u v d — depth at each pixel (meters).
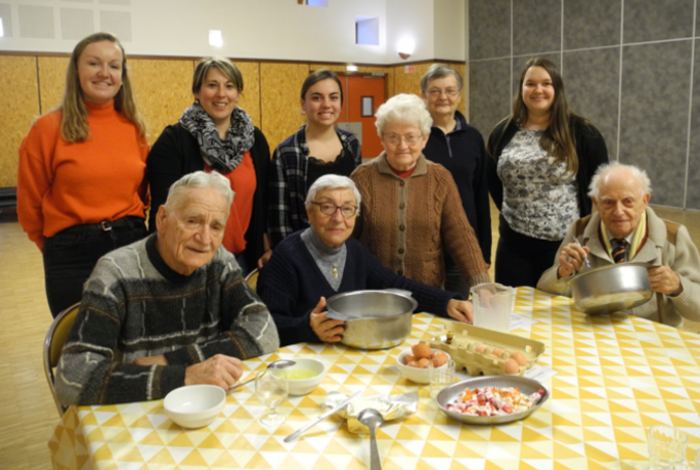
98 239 2.43
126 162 2.49
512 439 1.28
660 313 2.21
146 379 1.47
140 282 1.67
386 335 1.76
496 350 1.62
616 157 9.18
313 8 10.34
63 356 1.50
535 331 1.94
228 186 1.71
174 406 1.41
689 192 8.42
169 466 1.20
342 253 2.15
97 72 2.35
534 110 2.94
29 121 8.49
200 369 1.53
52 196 2.42
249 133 2.82
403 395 1.44
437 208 2.46
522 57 10.21
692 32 8.09
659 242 2.19
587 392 1.50
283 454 1.24
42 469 2.45
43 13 8.38
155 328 1.72
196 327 1.79
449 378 1.49
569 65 9.59
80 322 1.57
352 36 10.80
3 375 3.39
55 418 2.89
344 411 1.36
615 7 8.88
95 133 2.43
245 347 1.73
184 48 9.33
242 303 1.83
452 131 3.04
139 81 9.05
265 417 1.39
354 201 2.08
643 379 1.57
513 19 10.22
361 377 1.61
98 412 1.42
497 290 1.92
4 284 5.28
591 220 2.33
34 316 4.41
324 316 1.80
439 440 1.28
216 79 2.67
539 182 2.92
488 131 11.01
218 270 1.82
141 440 1.29
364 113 11.16
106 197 2.45
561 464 1.18
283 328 1.90
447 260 2.93
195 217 1.62
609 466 1.18
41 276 5.52
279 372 1.48
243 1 9.68
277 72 10.12
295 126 10.48
